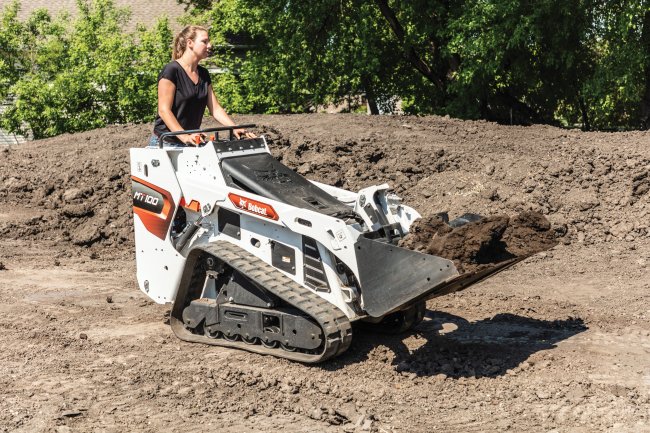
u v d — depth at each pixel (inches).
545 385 215.6
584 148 450.3
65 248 406.9
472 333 260.7
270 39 874.1
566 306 291.9
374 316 210.8
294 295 221.9
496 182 421.4
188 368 229.6
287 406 204.8
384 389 213.3
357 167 445.7
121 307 296.4
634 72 676.1
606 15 675.4
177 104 263.6
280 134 475.8
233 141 247.6
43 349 249.3
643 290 312.0
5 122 807.7
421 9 776.3
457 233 209.5
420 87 907.4
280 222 225.9
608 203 398.6
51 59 845.8
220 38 913.5
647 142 459.2
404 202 419.8
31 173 486.3
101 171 465.4
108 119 816.9
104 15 867.4
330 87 868.0
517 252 223.0
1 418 197.5
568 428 190.9
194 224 248.2
